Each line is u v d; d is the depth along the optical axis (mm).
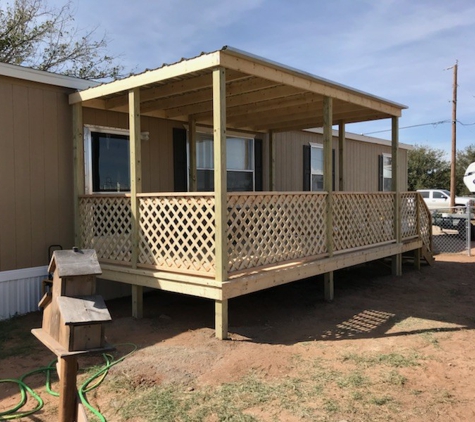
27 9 14430
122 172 6324
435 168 37750
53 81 5375
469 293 6242
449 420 2576
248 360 3582
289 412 2684
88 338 2021
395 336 4277
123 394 2945
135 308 4918
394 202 7199
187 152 7195
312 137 10016
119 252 5133
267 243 4633
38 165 5348
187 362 3516
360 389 3016
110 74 16547
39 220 5371
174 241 4496
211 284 4055
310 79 4980
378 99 6277
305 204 5180
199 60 4059
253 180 8422
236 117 7219
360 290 6410
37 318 5004
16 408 2740
